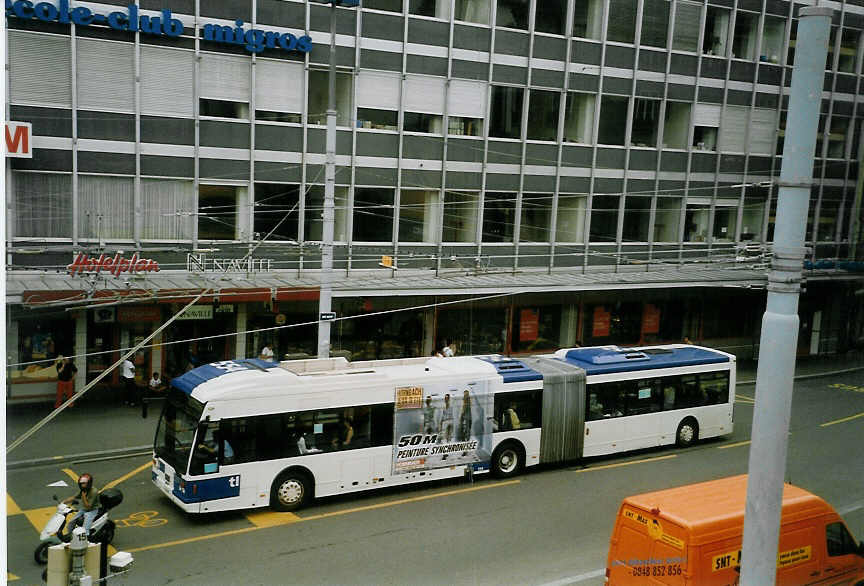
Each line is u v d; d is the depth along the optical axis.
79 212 22.78
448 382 18.09
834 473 20.14
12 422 21.17
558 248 31.20
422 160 27.75
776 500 6.15
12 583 12.26
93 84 22.53
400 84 27.05
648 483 19.06
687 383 22.44
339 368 18.09
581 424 20.17
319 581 12.86
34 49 21.69
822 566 11.41
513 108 29.41
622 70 31.52
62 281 21.78
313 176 25.91
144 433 20.69
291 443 16.19
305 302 26.52
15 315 22.39
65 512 13.03
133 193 23.41
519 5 29.09
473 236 29.28
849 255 38.66
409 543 14.72
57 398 22.53
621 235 32.56
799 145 5.99
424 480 17.89
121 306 23.61
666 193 33.34
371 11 26.22
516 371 19.42
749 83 34.72
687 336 36.50
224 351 25.50
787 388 6.11
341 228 26.77
